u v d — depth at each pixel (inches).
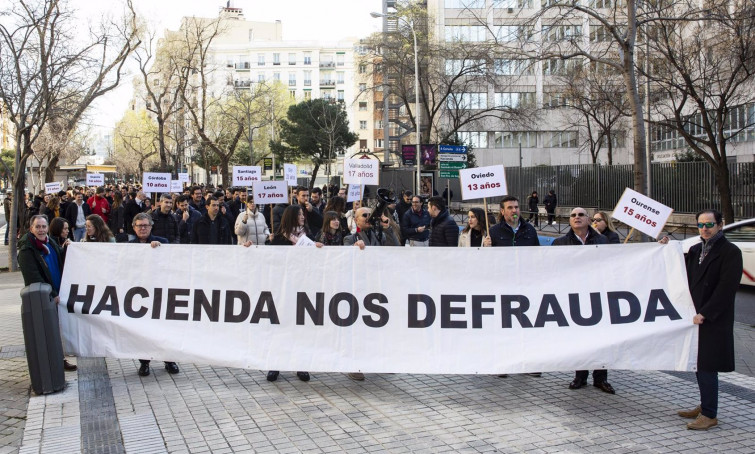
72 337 278.7
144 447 202.7
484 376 284.4
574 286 251.8
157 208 500.4
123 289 279.1
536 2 1171.9
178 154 1919.3
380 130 3868.1
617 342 242.8
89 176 1158.3
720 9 652.1
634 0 491.5
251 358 264.7
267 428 218.7
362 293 261.1
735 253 217.0
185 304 274.7
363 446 201.9
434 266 259.0
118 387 267.4
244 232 427.5
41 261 279.7
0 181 3157.0
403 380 278.1
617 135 2079.2
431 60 1524.4
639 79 915.4
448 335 255.3
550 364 245.4
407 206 610.5
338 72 4281.5
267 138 2751.0
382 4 1940.2
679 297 243.0
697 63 917.2
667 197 1070.4
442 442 204.8
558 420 225.1
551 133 2330.2
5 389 267.0
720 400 246.7
